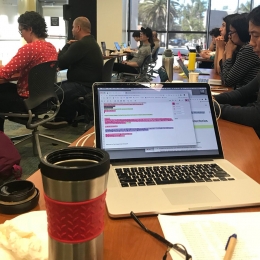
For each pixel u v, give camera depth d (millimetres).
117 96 966
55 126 3605
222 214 693
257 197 753
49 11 8141
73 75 3566
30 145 3107
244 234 623
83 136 1158
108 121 939
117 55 6270
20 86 2658
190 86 1035
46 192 422
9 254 533
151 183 806
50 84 2580
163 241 602
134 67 6051
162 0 8750
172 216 682
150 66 6703
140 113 969
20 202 695
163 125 974
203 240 603
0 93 2588
